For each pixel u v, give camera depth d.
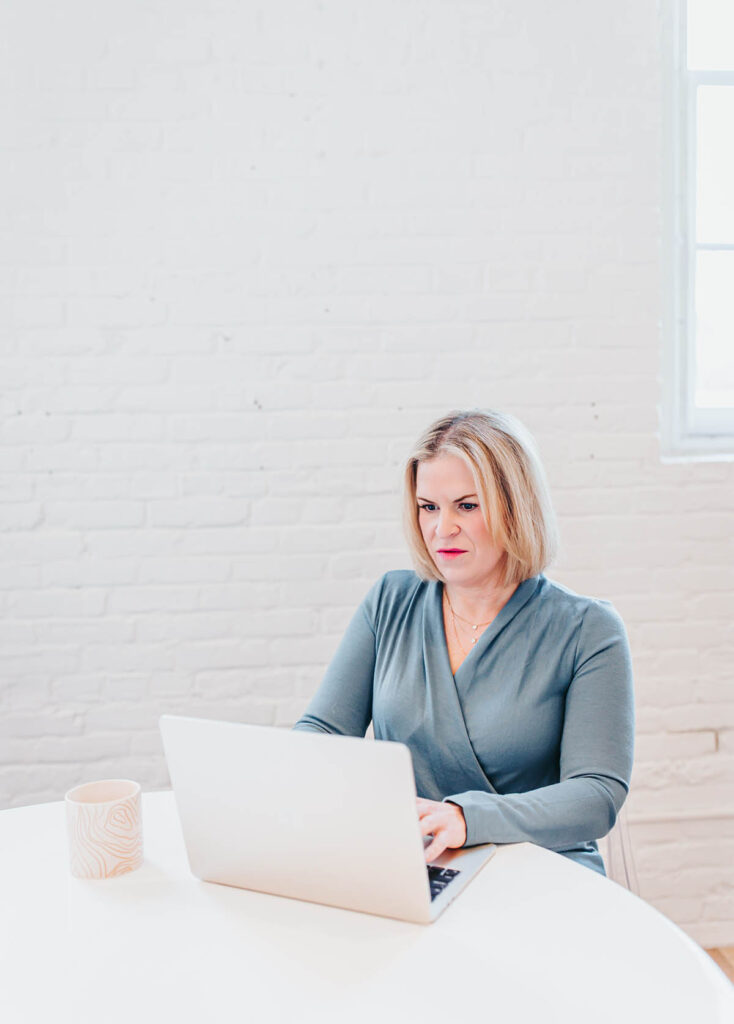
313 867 1.04
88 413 2.32
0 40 2.27
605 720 1.41
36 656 2.33
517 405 2.37
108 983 0.90
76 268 2.30
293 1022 0.83
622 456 2.38
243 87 2.30
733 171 2.49
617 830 1.56
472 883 1.10
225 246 2.32
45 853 1.21
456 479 1.51
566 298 2.36
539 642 1.49
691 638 2.40
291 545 2.36
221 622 2.36
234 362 2.33
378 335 2.35
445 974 0.90
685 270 2.46
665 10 2.40
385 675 1.60
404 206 2.34
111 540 2.33
